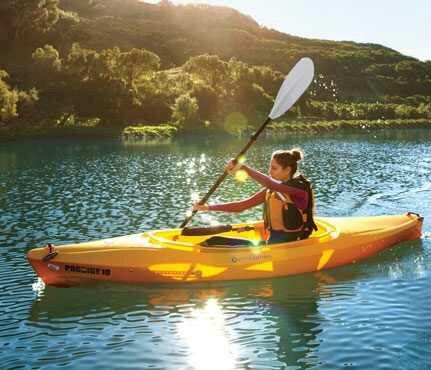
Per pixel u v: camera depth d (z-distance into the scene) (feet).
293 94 25.23
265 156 101.24
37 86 181.88
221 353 17.10
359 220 28.43
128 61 198.80
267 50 437.99
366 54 462.60
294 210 23.20
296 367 16.08
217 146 128.26
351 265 25.09
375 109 277.03
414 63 439.22
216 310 20.38
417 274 23.90
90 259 22.17
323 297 21.45
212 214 41.47
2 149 113.91
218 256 22.61
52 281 22.62
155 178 65.26
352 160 88.84
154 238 23.68
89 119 173.37
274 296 21.57
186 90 205.57
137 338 18.24
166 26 477.36
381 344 17.29
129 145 128.36
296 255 23.35
